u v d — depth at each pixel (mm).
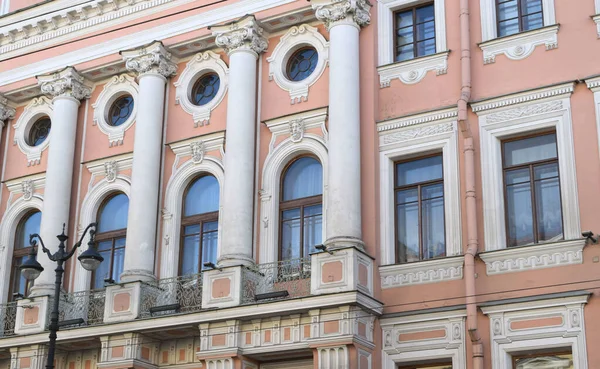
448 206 18891
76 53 24562
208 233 21844
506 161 18891
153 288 21109
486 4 19844
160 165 22656
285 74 21922
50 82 24500
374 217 19359
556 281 17359
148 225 21828
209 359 19219
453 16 20141
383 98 20344
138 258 21453
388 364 18453
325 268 18531
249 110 21500
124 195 23500
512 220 18484
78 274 22859
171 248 21812
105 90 24391
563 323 17016
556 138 18375
